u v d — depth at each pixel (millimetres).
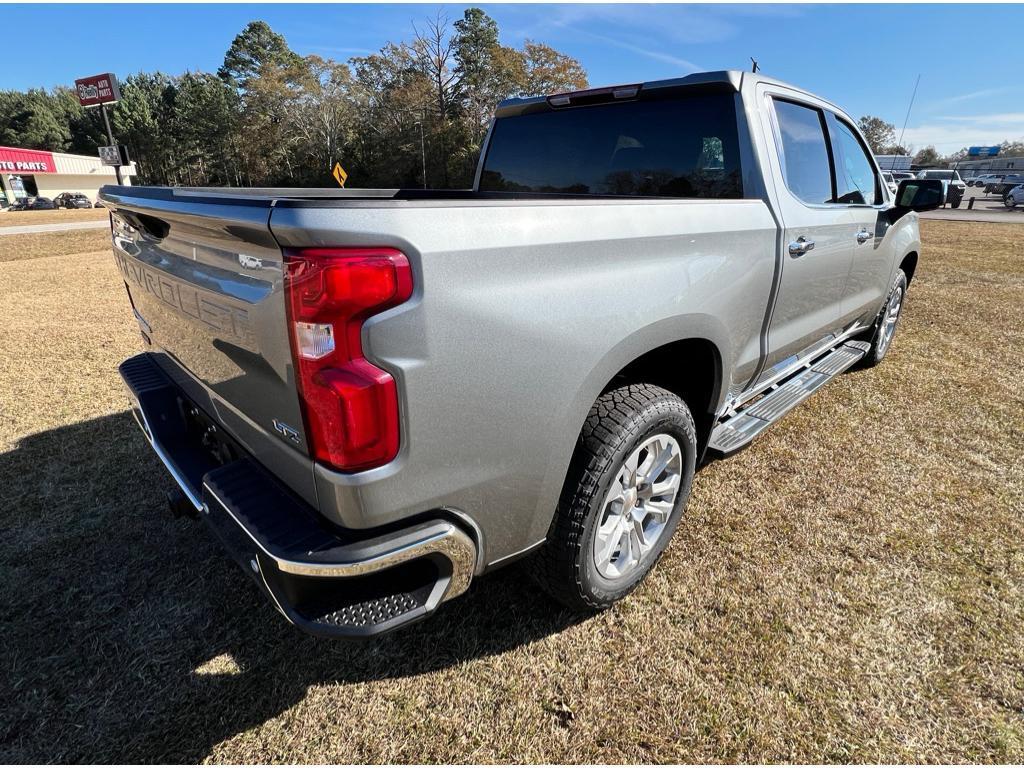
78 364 4824
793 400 3062
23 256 12875
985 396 4219
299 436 1392
